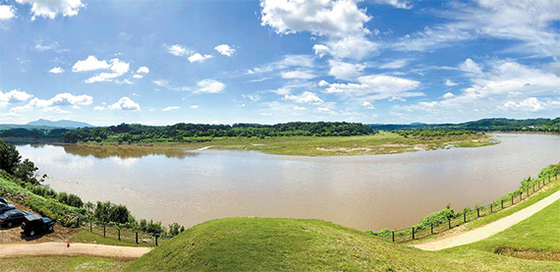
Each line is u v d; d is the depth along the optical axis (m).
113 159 98.56
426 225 31.12
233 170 71.62
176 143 155.50
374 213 38.62
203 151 121.69
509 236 22.61
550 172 46.66
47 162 92.12
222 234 17.42
